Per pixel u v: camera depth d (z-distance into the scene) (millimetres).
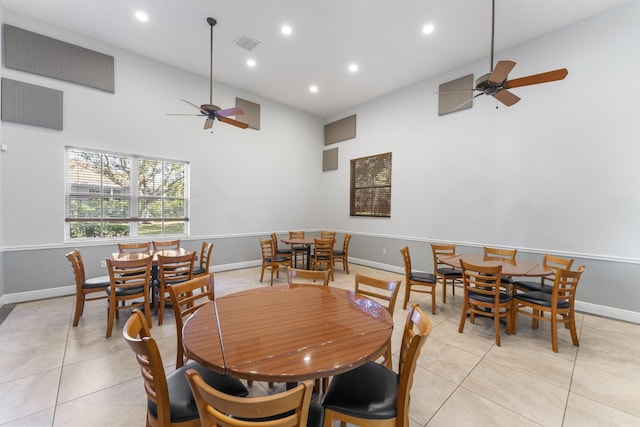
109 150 4016
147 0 3098
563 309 2498
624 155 3062
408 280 3473
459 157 4453
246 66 4531
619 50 3076
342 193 6492
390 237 5488
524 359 2299
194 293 3969
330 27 3508
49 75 3543
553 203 3539
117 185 4160
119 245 3791
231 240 5406
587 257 3289
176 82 4613
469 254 3951
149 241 4422
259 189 5797
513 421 1624
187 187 4855
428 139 4867
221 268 5266
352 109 6254
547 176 3580
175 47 4035
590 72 3252
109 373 2037
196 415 1144
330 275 4797
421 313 1402
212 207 5129
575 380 2018
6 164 3318
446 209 4629
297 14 3283
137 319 1337
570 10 3135
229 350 1142
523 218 3789
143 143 4316
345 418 1189
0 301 3266
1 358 2211
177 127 4660
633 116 3006
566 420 1635
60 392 1824
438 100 4715
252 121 5594
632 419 1643
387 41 3785
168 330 2756
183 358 1682
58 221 3662
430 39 3727
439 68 4504
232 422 847
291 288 2049
